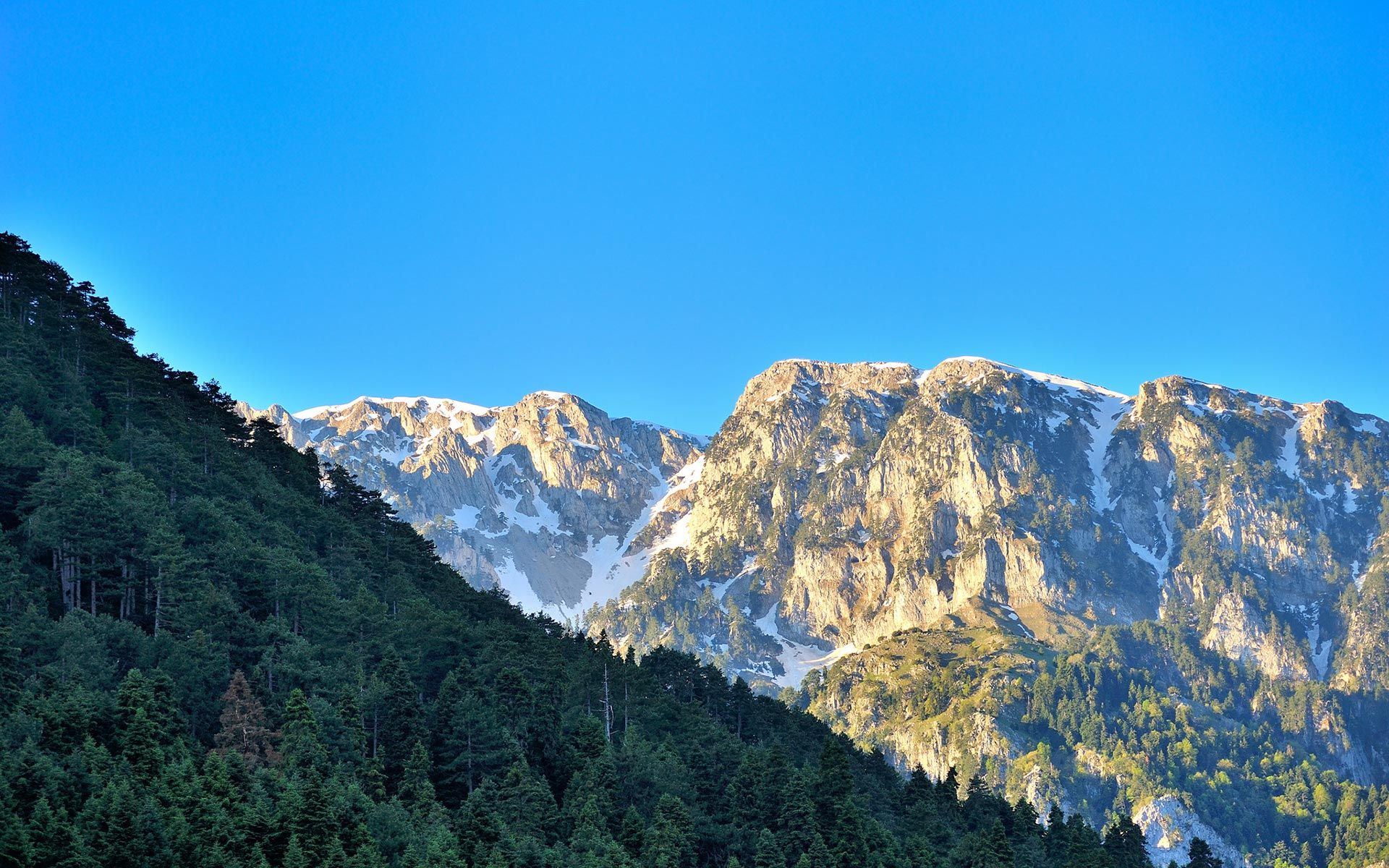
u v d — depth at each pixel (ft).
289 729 534.78
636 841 584.81
